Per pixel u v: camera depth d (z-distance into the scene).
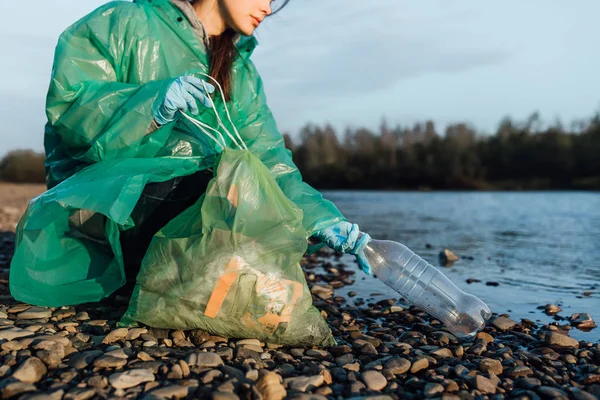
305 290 2.27
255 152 2.87
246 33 2.72
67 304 2.46
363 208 12.41
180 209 2.52
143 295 2.22
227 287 2.12
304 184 2.67
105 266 2.47
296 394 1.72
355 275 4.21
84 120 2.37
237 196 2.11
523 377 2.04
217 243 2.11
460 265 4.75
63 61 2.42
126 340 2.16
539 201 14.73
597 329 2.82
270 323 2.18
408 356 2.23
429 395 1.83
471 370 2.08
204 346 2.13
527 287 3.86
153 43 2.59
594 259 5.09
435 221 8.94
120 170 2.32
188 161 2.51
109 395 1.68
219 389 1.71
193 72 2.67
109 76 2.52
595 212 10.78
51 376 1.82
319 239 2.59
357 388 1.83
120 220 2.12
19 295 2.44
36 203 2.36
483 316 2.55
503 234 7.07
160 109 2.32
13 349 1.98
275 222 2.15
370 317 3.01
